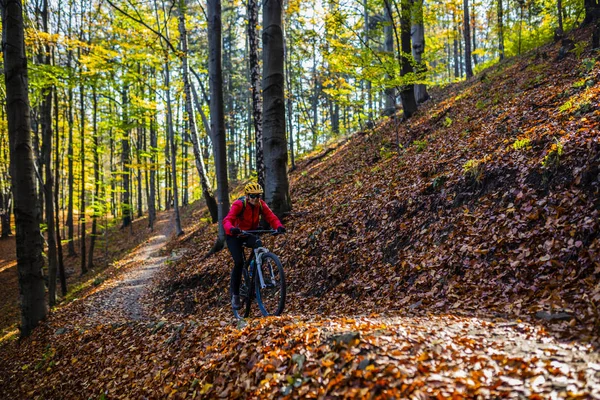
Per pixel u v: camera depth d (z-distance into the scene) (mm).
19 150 10203
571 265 4691
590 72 9148
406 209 8062
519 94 10992
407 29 15008
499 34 23453
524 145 6938
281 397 3578
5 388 8422
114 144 36938
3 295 22609
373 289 6695
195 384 4547
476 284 5398
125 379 5809
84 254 23797
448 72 40156
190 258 15539
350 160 16250
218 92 13797
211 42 13711
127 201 37188
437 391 2971
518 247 5453
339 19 13102
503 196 6438
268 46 11289
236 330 5215
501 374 3104
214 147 13953
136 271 18281
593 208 5086
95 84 16172
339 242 8594
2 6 9906
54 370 7812
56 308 15055
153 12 22984
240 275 6438
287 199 11781
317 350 3898
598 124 6047
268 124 11531
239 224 6348
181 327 6367
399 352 3498
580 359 3100
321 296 7520
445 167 8625
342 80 18875
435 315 4914
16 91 10023
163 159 38375
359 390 3193
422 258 6570
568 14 18891
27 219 10469
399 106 22562
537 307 4305
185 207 44062
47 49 16094
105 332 8203
